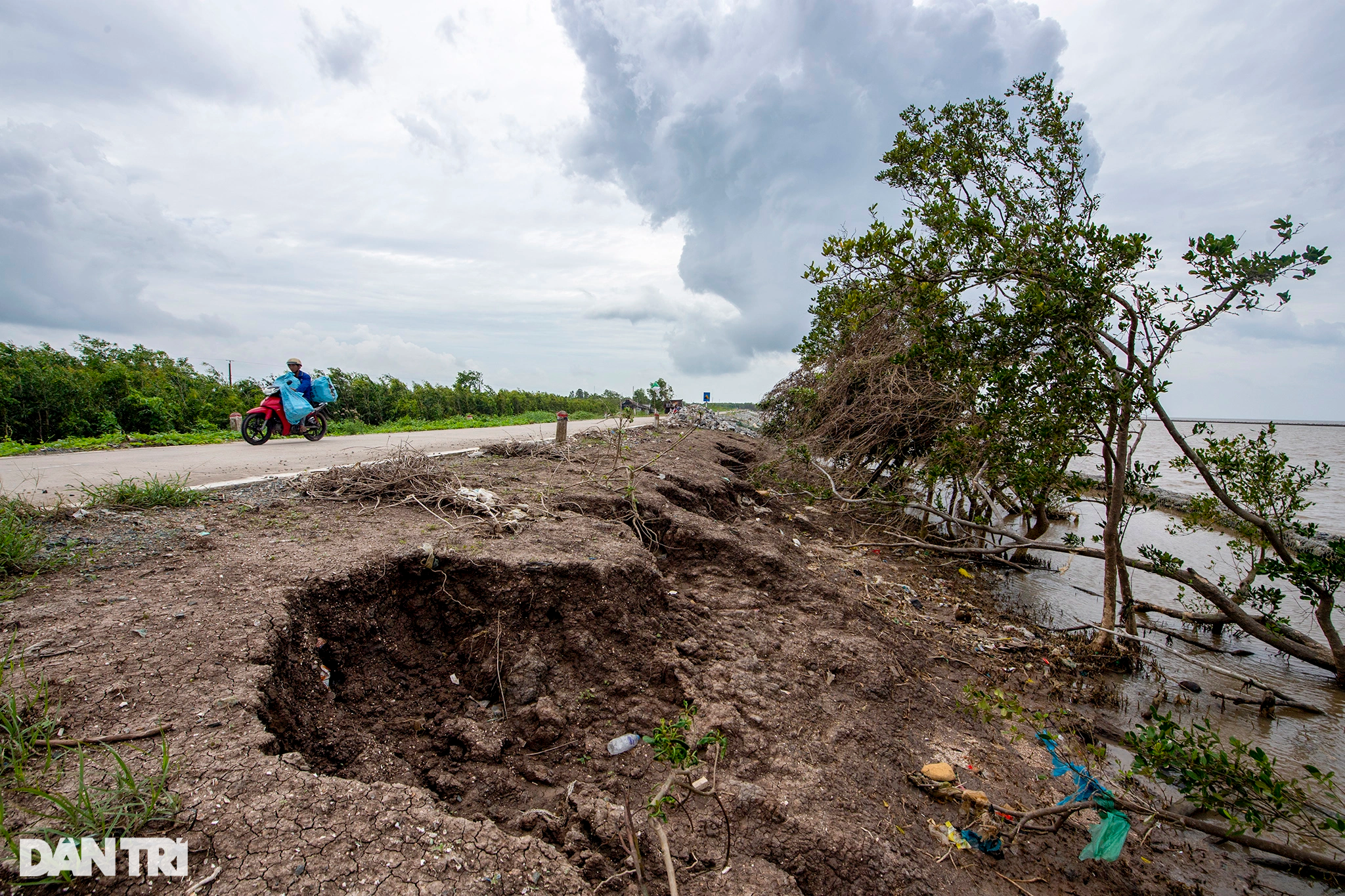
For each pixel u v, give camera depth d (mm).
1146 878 3902
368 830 2340
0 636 3172
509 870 2334
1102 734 5664
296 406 11453
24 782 2289
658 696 4398
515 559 4617
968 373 8320
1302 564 6824
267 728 2945
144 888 1975
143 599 3664
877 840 3521
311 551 4531
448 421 22172
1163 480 26531
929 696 5555
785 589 6359
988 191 10141
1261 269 5582
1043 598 9672
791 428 13102
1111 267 6652
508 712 3926
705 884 2934
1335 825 3707
